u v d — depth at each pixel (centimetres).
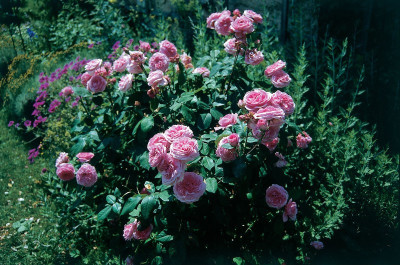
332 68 388
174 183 211
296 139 325
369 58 433
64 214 368
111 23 774
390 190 356
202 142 259
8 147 563
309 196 352
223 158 240
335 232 358
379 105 437
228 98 307
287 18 468
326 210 342
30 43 879
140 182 311
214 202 268
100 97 316
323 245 337
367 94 439
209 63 386
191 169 250
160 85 286
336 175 346
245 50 291
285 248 312
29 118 606
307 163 360
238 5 532
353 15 430
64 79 570
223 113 305
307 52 456
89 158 304
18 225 416
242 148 256
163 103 292
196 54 492
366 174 358
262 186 285
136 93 291
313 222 325
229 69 305
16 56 805
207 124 281
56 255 367
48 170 423
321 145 355
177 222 262
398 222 346
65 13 899
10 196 469
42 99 548
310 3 443
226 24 301
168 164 208
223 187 270
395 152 415
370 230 356
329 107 429
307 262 311
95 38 782
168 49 295
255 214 286
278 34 483
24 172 508
